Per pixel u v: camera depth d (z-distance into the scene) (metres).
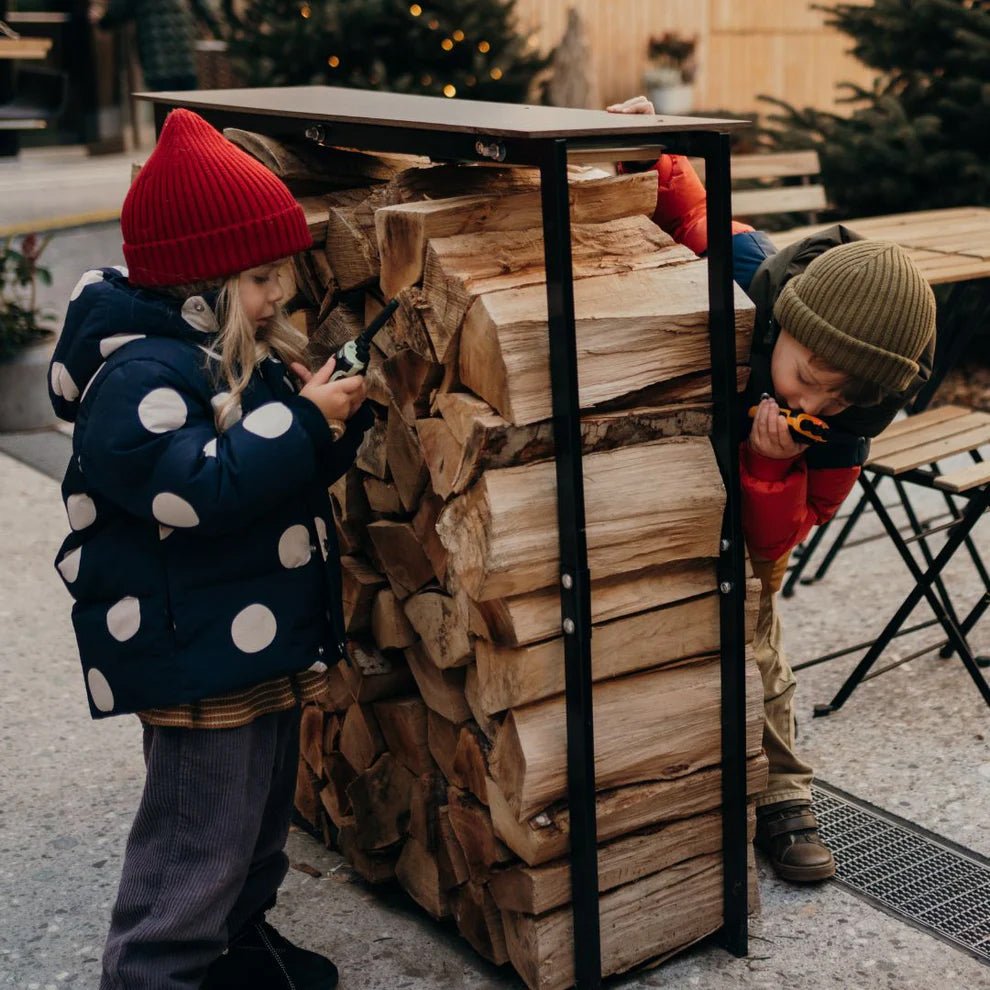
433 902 2.49
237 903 2.29
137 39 8.06
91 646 2.02
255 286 1.98
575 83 11.36
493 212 2.07
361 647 2.51
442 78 7.61
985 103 6.11
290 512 2.05
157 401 1.87
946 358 4.16
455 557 2.10
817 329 2.06
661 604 2.22
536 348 1.98
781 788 2.75
